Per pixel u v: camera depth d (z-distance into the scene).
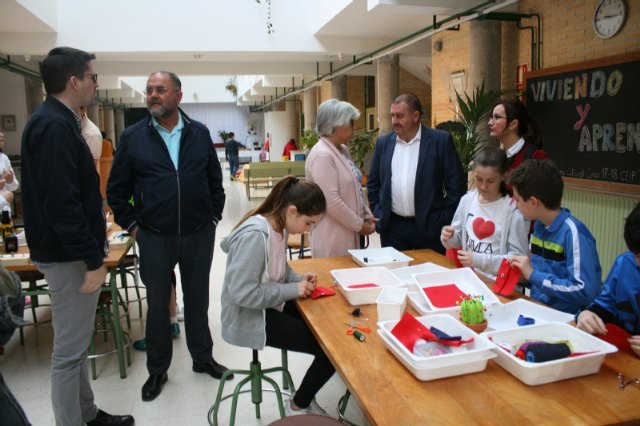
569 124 4.41
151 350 2.64
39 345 3.34
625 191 3.92
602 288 1.59
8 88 9.41
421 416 1.11
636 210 1.40
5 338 1.47
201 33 6.58
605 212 4.18
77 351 2.04
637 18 3.79
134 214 2.58
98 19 6.29
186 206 2.54
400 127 2.72
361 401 1.18
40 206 1.88
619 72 3.89
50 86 1.90
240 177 14.12
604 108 4.05
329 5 6.25
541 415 1.10
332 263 2.38
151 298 2.59
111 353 2.95
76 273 1.97
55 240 1.91
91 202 2.00
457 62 6.18
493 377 1.27
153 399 2.60
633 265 1.47
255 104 21.27
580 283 1.64
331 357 1.42
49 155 1.81
